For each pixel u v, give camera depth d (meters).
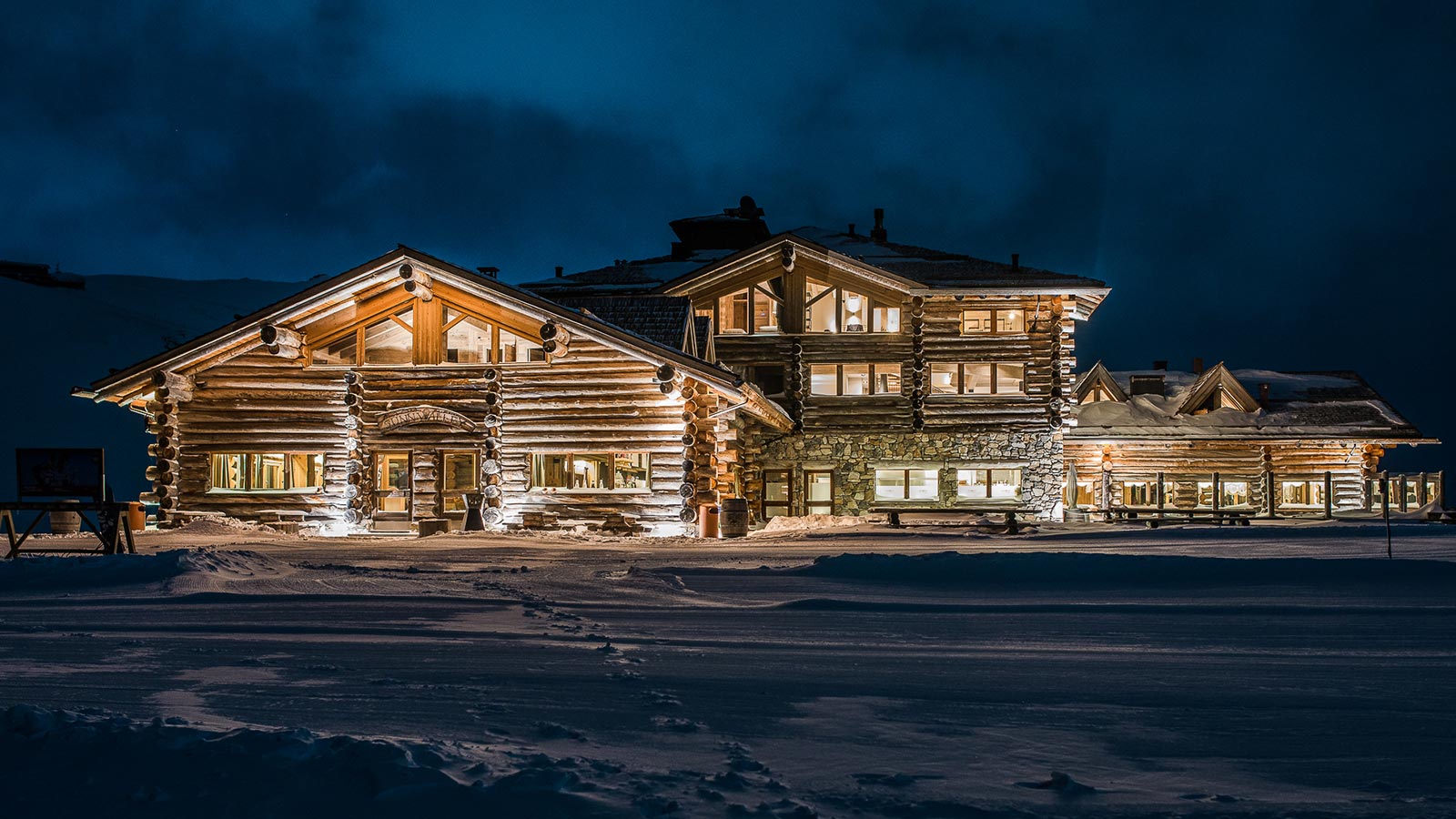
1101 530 28.91
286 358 30.22
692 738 6.96
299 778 5.35
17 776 5.40
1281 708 8.06
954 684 8.95
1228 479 42.09
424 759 5.66
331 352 30.80
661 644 10.94
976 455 38.19
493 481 29.48
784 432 38.75
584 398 29.34
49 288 89.06
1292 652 10.56
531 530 29.02
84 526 29.09
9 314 74.75
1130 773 6.23
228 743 5.74
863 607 13.73
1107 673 9.47
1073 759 6.54
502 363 29.89
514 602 14.15
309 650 10.47
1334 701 8.33
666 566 17.95
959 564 16.25
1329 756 6.65
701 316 36.88
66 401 65.50
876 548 22.64
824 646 10.90
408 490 30.08
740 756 6.40
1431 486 39.78
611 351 29.34
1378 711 7.97
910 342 38.47
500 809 5.03
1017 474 38.22
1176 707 8.09
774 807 5.31
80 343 75.38
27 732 6.07
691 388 28.81
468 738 6.73
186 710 7.58
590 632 11.62
